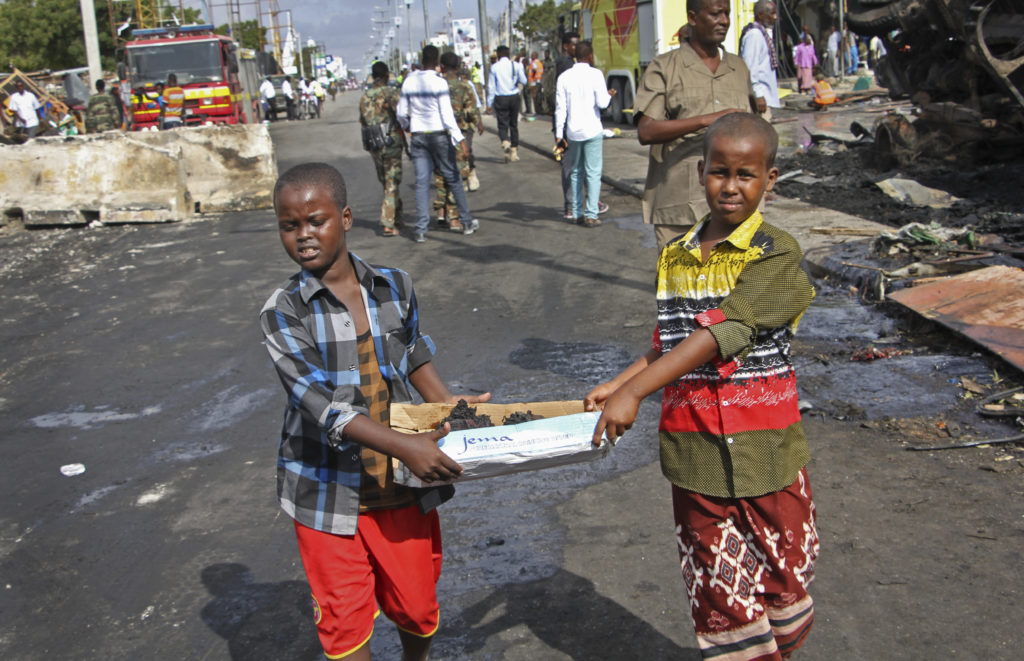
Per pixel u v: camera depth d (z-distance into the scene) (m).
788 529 2.33
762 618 2.32
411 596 2.41
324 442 2.29
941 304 5.47
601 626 3.06
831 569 3.27
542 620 3.12
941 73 10.99
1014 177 9.68
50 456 4.90
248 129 13.67
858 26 12.04
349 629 2.30
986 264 6.31
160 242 10.99
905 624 2.92
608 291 7.45
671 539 3.61
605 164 14.42
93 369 6.33
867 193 9.85
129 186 12.77
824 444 4.30
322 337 2.27
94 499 4.36
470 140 13.21
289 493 2.32
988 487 3.75
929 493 3.75
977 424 4.33
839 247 7.43
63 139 12.82
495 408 2.54
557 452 2.21
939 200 9.03
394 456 2.12
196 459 4.76
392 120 10.10
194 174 13.65
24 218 12.45
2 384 6.12
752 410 2.27
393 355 2.40
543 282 7.89
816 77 23.91
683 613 3.11
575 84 9.73
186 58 21.55
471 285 7.98
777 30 27.55
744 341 2.16
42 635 3.24
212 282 8.73
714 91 4.87
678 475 2.36
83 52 48.12
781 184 10.83
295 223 2.24
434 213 11.80
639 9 19.28
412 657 2.58
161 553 3.80
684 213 4.98
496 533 3.75
